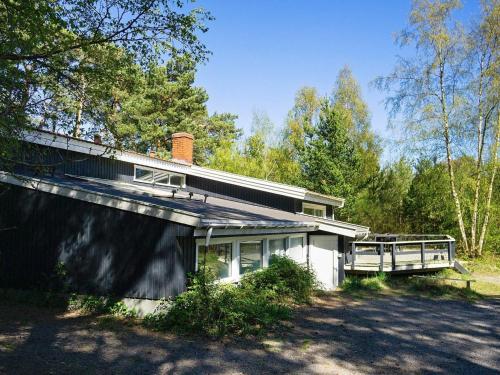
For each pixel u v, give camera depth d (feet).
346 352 28.66
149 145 108.47
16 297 39.17
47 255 39.04
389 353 28.89
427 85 83.87
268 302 38.65
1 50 27.71
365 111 129.90
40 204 39.73
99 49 32.22
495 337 34.24
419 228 98.99
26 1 26.76
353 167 96.63
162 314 33.06
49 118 32.68
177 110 113.19
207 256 37.09
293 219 50.57
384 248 66.95
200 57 33.19
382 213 102.06
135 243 35.42
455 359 28.19
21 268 39.88
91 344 27.63
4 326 31.14
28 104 31.30
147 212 34.60
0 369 22.36
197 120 121.29
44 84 31.45
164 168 62.18
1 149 29.37
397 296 52.70
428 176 97.50
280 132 138.10
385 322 38.24
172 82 111.65
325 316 39.73
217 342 29.19
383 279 61.00
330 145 95.50
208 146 118.21
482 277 69.26
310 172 96.94
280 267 45.80
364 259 63.62
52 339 28.43
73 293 37.65
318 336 32.27
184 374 23.20
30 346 26.68
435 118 83.46
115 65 32.55
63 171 47.91
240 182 63.77
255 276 42.37
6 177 39.40
